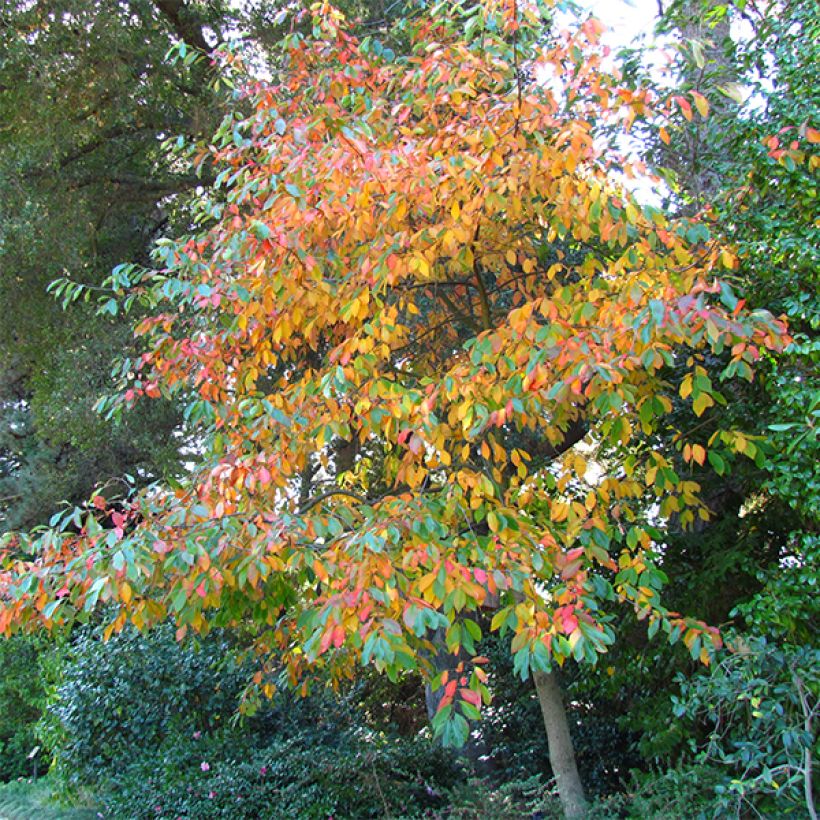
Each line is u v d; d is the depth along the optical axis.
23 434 10.62
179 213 8.00
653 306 2.62
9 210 7.11
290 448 3.41
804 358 3.94
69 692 6.79
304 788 5.70
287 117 4.17
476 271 4.33
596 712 6.52
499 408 3.25
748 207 4.30
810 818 3.70
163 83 7.90
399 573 2.85
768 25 4.38
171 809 5.76
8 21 7.26
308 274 3.52
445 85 3.71
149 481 9.01
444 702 2.65
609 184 3.36
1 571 3.07
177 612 3.24
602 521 3.34
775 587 4.13
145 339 7.39
